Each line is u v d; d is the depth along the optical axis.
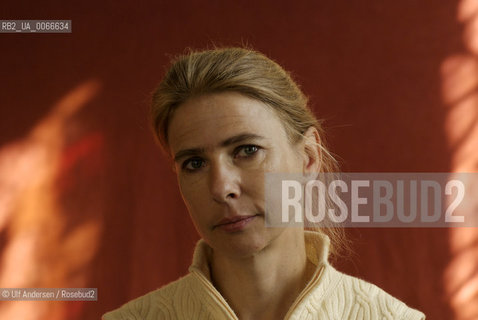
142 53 5.63
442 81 5.30
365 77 5.41
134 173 5.41
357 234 4.93
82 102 5.57
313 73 5.48
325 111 5.39
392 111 5.33
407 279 4.89
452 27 5.35
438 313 4.86
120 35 5.66
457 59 5.31
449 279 4.89
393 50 5.41
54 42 5.67
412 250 4.93
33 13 5.71
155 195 5.35
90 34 5.67
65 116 5.55
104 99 5.57
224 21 5.65
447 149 5.20
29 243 5.32
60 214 5.38
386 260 4.92
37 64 5.64
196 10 5.68
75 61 5.64
